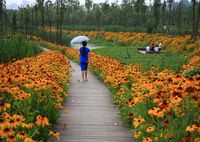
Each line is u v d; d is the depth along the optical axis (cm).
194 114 650
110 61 1977
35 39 5669
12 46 2252
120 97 1061
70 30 8006
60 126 862
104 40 6369
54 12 8162
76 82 1702
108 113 1020
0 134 532
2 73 1053
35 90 848
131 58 2759
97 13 8312
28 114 717
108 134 799
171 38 4116
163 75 1059
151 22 6303
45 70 1284
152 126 660
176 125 618
